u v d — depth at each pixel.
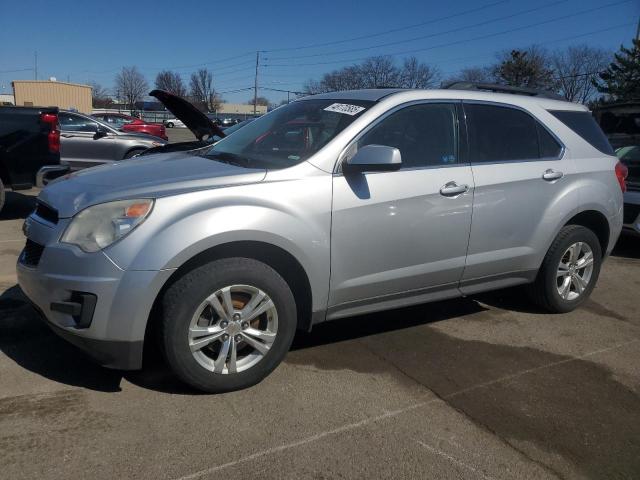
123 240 2.96
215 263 3.15
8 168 7.41
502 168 4.25
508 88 4.80
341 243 3.53
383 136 3.79
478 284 4.34
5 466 2.57
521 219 4.38
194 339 3.14
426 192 3.83
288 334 3.43
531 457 2.88
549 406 3.39
